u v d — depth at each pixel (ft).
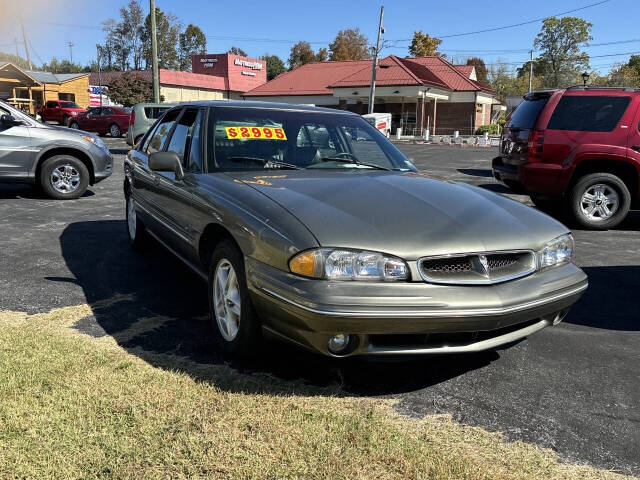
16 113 28.09
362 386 9.50
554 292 9.45
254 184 10.59
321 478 6.88
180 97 174.50
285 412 8.36
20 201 28.12
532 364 10.72
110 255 18.16
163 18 296.51
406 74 121.19
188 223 11.96
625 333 12.50
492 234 9.30
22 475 6.66
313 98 140.87
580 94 24.70
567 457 7.68
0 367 9.28
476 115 131.95
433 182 11.76
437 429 8.23
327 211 9.18
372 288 8.26
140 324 11.99
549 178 24.95
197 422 7.93
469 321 8.41
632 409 9.10
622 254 20.27
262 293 8.82
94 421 7.82
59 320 12.04
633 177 24.32
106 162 31.12
